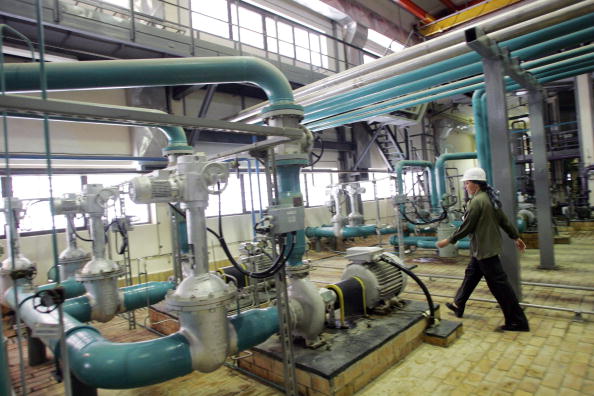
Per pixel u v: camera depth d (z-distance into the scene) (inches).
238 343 85.6
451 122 539.5
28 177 207.5
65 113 54.7
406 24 426.0
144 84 99.3
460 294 138.9
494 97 137.1
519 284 137.3
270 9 322.0
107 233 147.8
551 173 436.5
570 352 105.7
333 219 313.3
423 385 95.0
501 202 137.1
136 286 147.5
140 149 233.6
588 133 361.7
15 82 86.3
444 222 256.5
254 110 229.5
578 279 177.2
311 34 364.8
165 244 254.2
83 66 91.0
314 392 89.4
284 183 103.6
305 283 104.5
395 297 134.5
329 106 196.7
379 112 235.0
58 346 81.7
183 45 221.6
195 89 247.0
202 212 83.0
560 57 162.1
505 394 88.0
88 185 130.4
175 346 77.1
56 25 173.6
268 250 162.9
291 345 87.4
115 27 193.2
